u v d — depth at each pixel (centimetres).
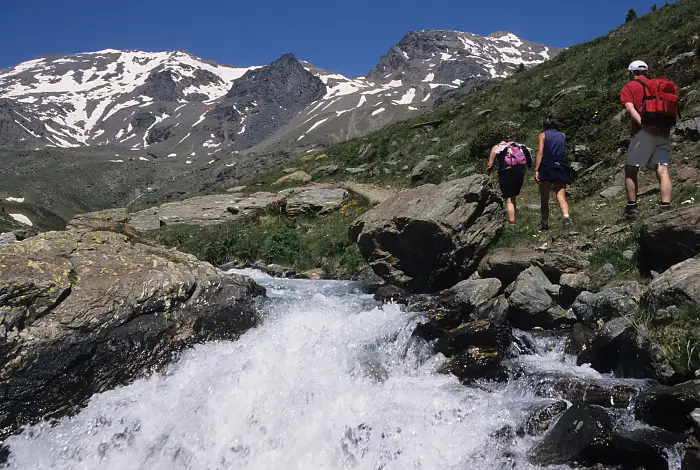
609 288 746
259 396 694
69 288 771
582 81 2270
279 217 2172
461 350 736
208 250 1756
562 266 841
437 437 593
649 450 480
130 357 752
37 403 673
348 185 2550
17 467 628
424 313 845
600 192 1315
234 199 2647
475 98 3088
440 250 1031
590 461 507
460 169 2084
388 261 1098
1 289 697
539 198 1487
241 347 807
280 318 896
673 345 582
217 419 672
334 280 1312
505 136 2050
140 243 1059
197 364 770
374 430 613
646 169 1266
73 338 723
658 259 757
